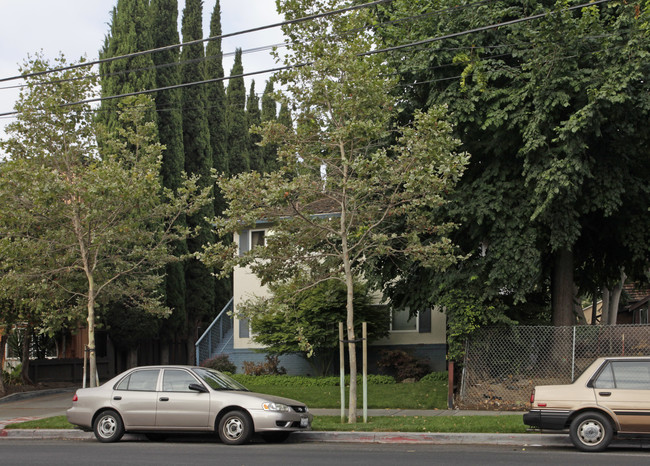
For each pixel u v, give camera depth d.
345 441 14.50
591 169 18.25
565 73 17.05
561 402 12.54
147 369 14.63
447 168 14.84
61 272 18.36
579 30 16.75
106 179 16.78
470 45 18.55
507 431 14.18
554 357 18.50
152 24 34.66
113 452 12.52
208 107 41.97
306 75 16.20
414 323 27.05
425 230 17.09
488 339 19.06
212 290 36.78
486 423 15.05
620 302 36.59
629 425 12.12
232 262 16.53
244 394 14.02
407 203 17.23
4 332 24.73
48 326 19.84
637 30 16.31
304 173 17.47
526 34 17.36
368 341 25.33
